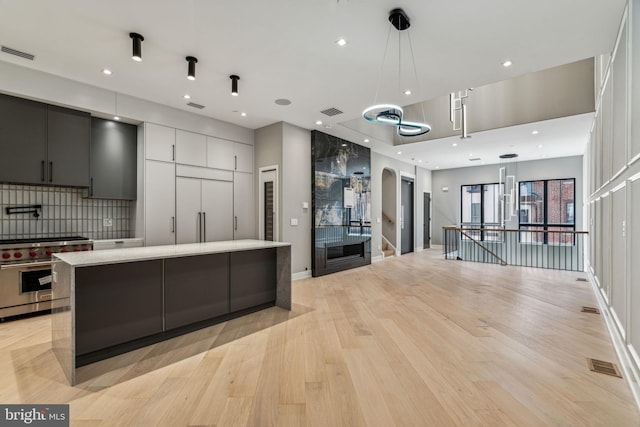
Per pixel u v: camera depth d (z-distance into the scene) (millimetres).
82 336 2455
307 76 3684
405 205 9781
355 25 2691
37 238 3910
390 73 3598
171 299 2998
